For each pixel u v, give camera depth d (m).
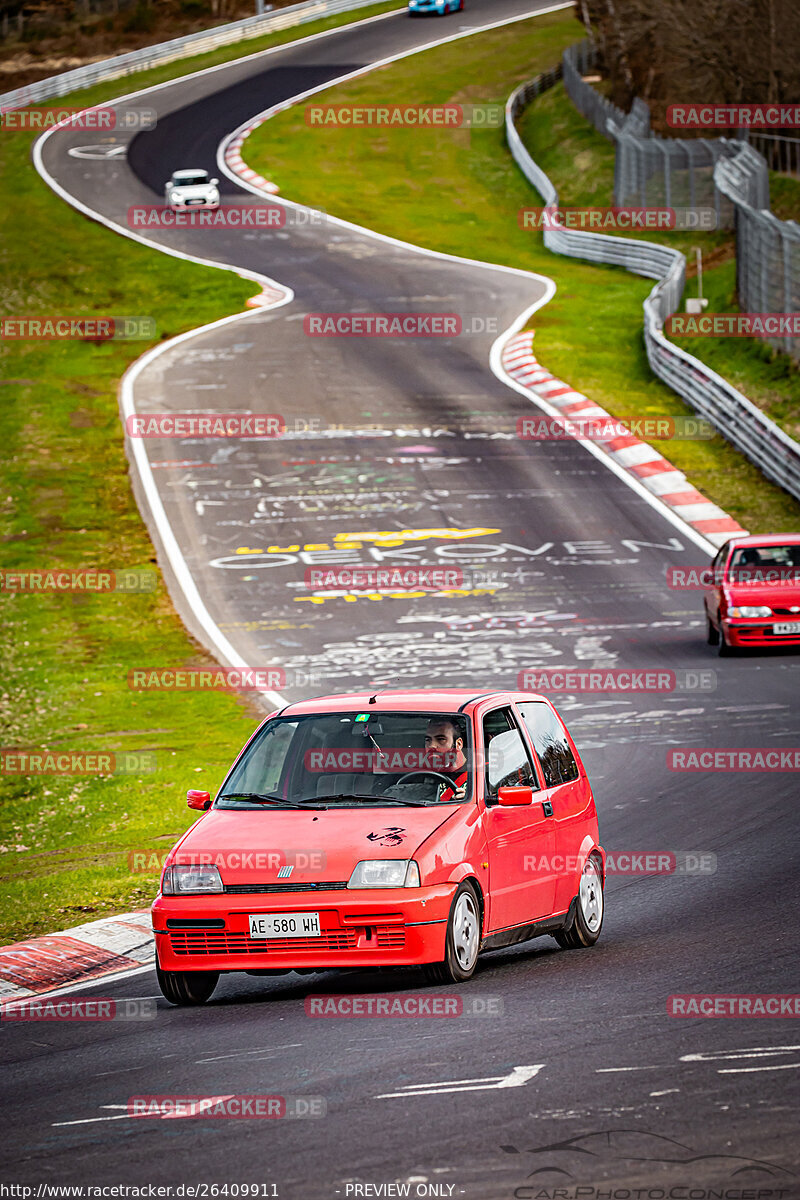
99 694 81.81
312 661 86.56
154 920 31.58
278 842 31.56
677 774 58.19
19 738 73.88
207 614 98.88
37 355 174.38
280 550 112.50
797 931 35.22
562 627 91.56
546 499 122.81
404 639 90.31
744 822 49.66
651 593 99.56
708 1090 22.80
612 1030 26.77
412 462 133.25
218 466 134.75
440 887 30.86
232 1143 21.56
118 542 116.56
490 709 35.47
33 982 35.75
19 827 58.88
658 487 125.12
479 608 96.94
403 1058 25.55
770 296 159.12
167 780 63.62
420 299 195.62
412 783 33.72
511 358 167.12
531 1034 26.75
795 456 121.38
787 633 81.38
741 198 199.25
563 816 36.41
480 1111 22.27
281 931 30.67
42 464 136.62
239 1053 26.91
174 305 196.00
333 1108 22.88
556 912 35.56
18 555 113.81
